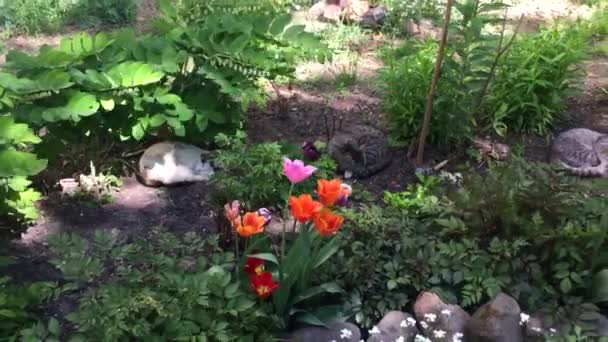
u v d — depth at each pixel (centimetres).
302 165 240
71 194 316
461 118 347
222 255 252
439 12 516
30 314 243
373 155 337
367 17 498
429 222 281
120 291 228
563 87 386
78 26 498
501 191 268
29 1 498
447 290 258
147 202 315
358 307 252
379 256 265
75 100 299
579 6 568
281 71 343
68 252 249
